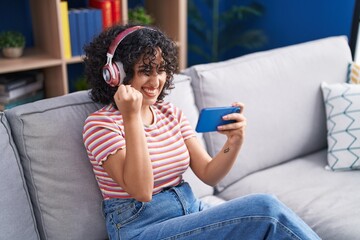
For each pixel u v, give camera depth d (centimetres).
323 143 196
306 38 281
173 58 123
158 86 121
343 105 177
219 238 110
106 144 113
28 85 226
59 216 124
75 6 253
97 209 129
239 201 112
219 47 337
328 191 159
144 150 109
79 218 126
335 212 146
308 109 187
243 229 108
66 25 221
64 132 124
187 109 156
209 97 163
